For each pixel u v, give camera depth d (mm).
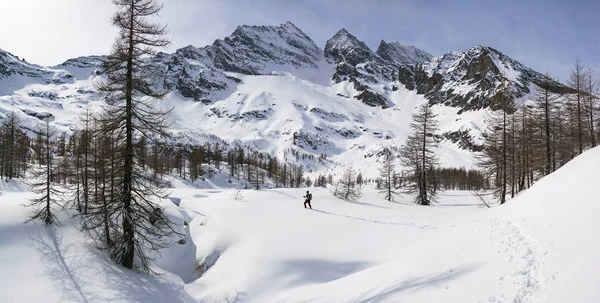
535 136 31719
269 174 126375
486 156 34281
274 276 18766
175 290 17953
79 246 18406
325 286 17125
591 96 29078
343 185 47188
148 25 16062
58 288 14875
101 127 16016
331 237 23062
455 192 62438
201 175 93062
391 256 19688
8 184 42875
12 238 17141
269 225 25859
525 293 8266
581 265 7676
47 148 23016
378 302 12359
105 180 17547
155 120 16641
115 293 15609
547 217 13203
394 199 45594
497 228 16281
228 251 23469
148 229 18266
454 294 10250
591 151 17453
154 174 18422
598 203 10227
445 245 17188
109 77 15859
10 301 13352
